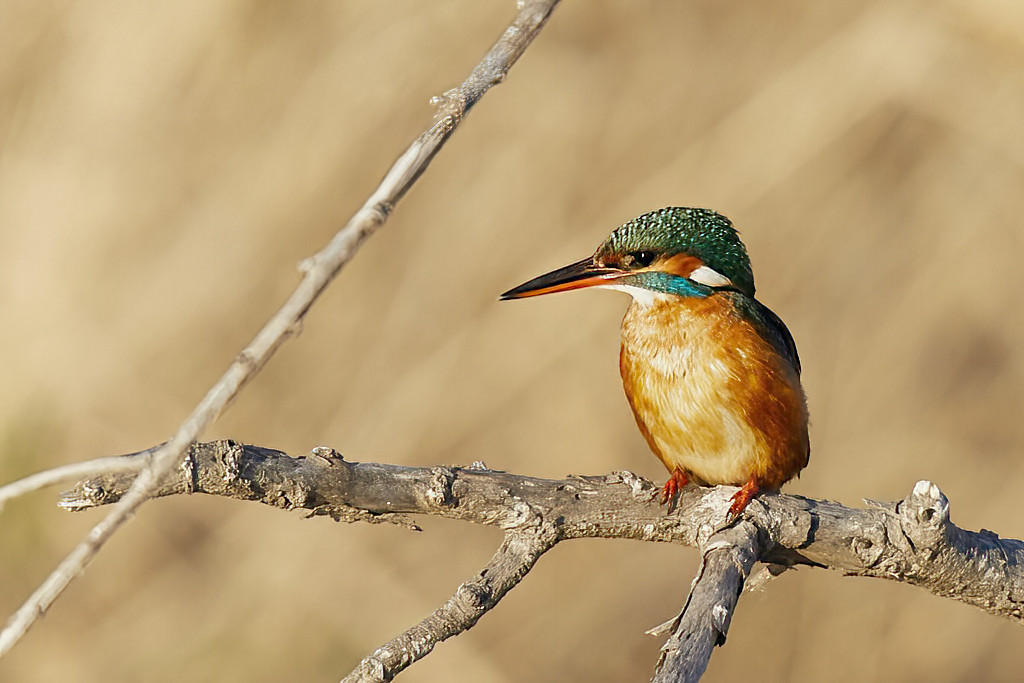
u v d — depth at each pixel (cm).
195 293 1240
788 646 1292
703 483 720
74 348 1187
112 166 1230
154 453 362
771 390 673
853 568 562
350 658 1162
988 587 556
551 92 1291
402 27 1252
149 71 1241
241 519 1211
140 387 1205
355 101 1248
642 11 1321
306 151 1248
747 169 1272
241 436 1239
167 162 1247
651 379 699
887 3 1309
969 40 1268
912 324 1338
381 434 1231
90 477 474
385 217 349
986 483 1296
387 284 1277
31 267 1209
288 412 1252
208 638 1163
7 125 1239
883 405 1326
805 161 1313
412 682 1221
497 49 385
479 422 1241
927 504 541
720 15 1332
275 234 1250
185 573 1195
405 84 1247
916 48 1272
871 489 1298
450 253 1273
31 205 1223
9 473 1139
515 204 1270
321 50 1262
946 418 1325
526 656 1263
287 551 1191
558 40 1315
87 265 1219
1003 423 1321
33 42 1242
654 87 1302
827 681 1275
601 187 1273
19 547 1136
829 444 1320
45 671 1141
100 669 1145
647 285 699
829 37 1310
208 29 1245
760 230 1315
